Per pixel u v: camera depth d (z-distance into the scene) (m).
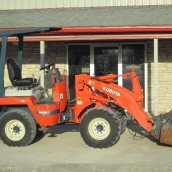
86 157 7.29
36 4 14.54
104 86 8.27
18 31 8.27
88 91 8.41
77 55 13.42
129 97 8.12
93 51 13.38
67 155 7.46
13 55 13.46
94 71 13.41
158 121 8.13
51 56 13.45
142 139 8.73
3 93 8.32
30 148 8.05
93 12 13.66
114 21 12.12
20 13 14.05
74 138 8.95
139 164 6.77
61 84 8.45
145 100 13.19
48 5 14.48
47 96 9.05
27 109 8.48
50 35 11.48
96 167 6.71
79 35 11.49
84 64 13.44
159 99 13.16
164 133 7.79
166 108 13.14
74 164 6.82
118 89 8.21
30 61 13.49
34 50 13.47
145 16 12.69
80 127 8.02
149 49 13.16
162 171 6.53
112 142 7.89
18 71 8.77
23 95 8.32
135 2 14.17
